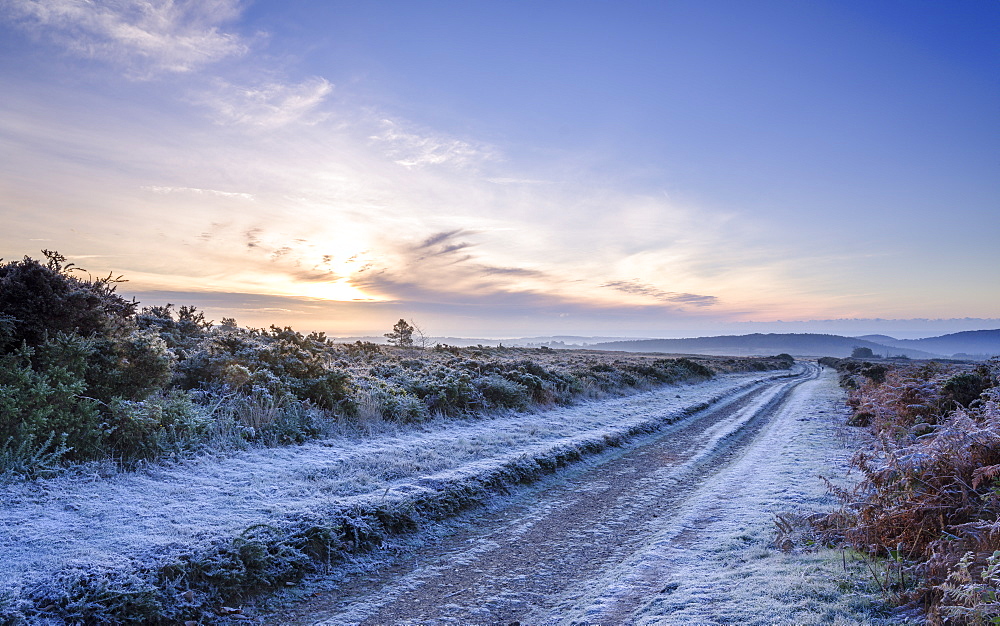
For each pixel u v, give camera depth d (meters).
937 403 11.76
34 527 5.65
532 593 5.51
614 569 6.04
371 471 9.00
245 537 5.71
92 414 8.11
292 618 5.00
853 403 18.28
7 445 7.16
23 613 4.23
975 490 5.04
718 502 8.43
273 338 22.19
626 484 10.29
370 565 6.26
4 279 8.85
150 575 4.95
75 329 9.38
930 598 4.25
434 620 4.92
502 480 9.58
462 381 16.94
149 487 7.28
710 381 39.69
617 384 27.17
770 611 4.37
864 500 5.86
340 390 13.24
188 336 17.55
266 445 10.21
